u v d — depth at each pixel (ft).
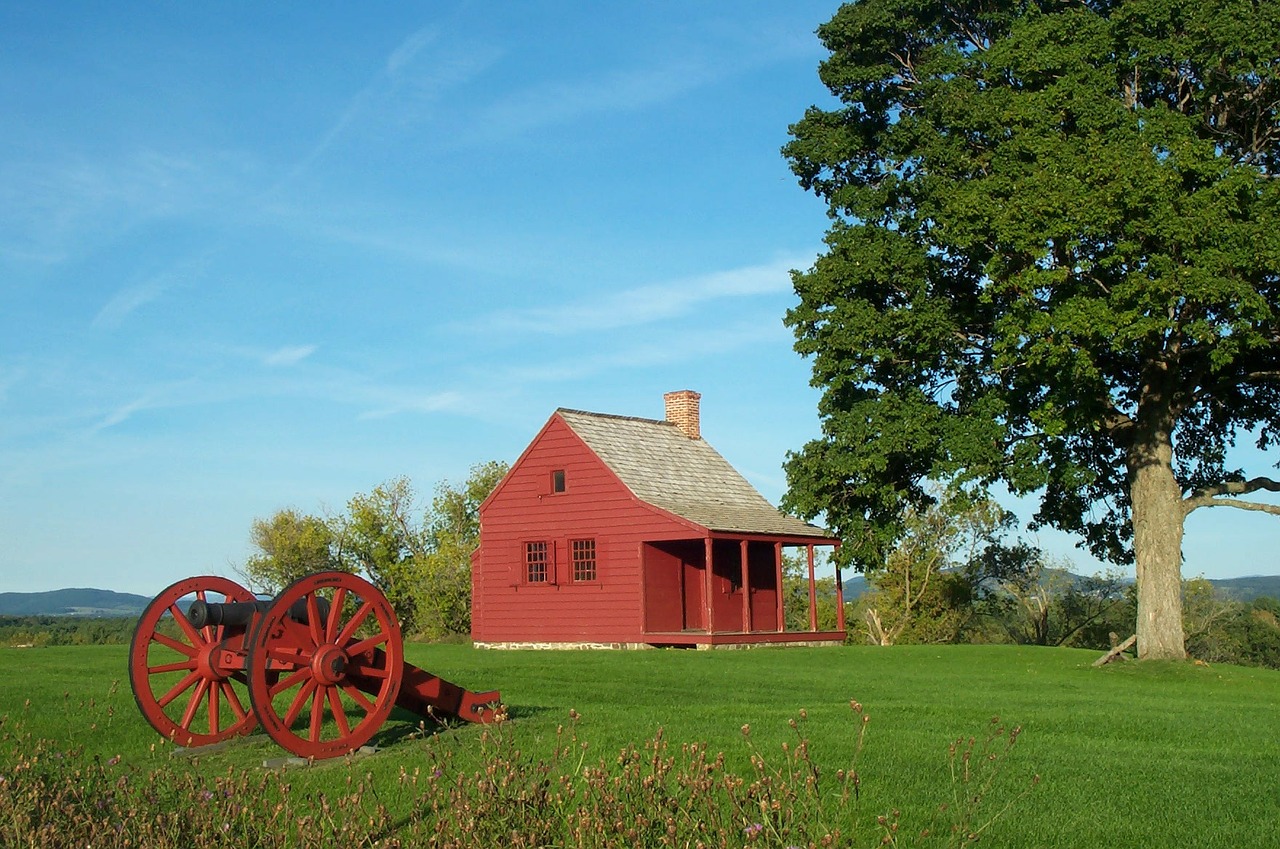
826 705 53.47
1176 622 89.56
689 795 23.89
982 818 29.43
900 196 95.09
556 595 119.34
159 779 28.55
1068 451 94.79
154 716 39.78
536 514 121.80
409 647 120.67
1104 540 106.11
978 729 45.16
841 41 95.30
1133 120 80.48
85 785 27.45
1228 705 60.18
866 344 91.91
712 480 131.95
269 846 23.75
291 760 37.04
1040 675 79.61
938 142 88.74
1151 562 90.79
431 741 38.37
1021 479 86.74
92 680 65.92
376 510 189.78
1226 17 78.79
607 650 108.99
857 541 97.09
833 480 93.81
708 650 104.32
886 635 187.73
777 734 42.09
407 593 187.11
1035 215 77.20
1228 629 225.76
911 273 90.99
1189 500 92.17
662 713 48.24
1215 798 31.89
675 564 119.44
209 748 40.27
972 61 90.63
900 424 89.97
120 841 23.29
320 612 38.58
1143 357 88.33
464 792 24.21
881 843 25.57
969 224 81.61
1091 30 84.17
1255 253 73.56
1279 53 78.18
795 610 203.41
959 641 197.26
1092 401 83.20
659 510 113.19
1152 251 77.66
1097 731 46.11
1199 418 103.55
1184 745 42.57
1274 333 84.38
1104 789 32.99
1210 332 75.82
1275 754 40.11
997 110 85.10
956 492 89.04
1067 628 202.18
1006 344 82.23
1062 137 81.61
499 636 122.42
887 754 37.88
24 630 191.42
